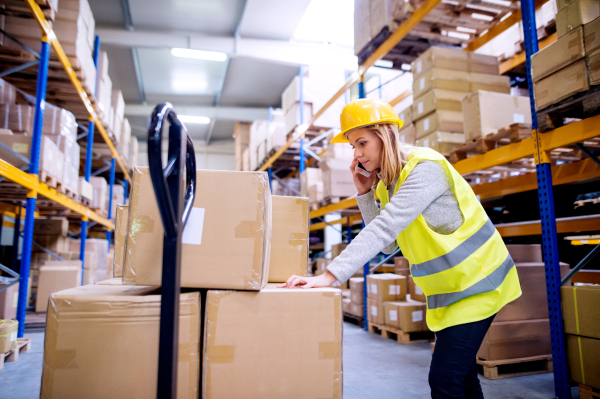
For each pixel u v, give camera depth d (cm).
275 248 180
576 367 244
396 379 295
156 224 129
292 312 128
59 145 493
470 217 135
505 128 302
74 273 569
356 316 550
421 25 407
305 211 188
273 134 895
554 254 259
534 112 275
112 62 1108
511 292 140
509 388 271
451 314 127
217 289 131
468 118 353
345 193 623
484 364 296
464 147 355
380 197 157
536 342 311
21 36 461
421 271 137
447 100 397
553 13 386
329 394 127
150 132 91
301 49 1030
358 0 488
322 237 1148
